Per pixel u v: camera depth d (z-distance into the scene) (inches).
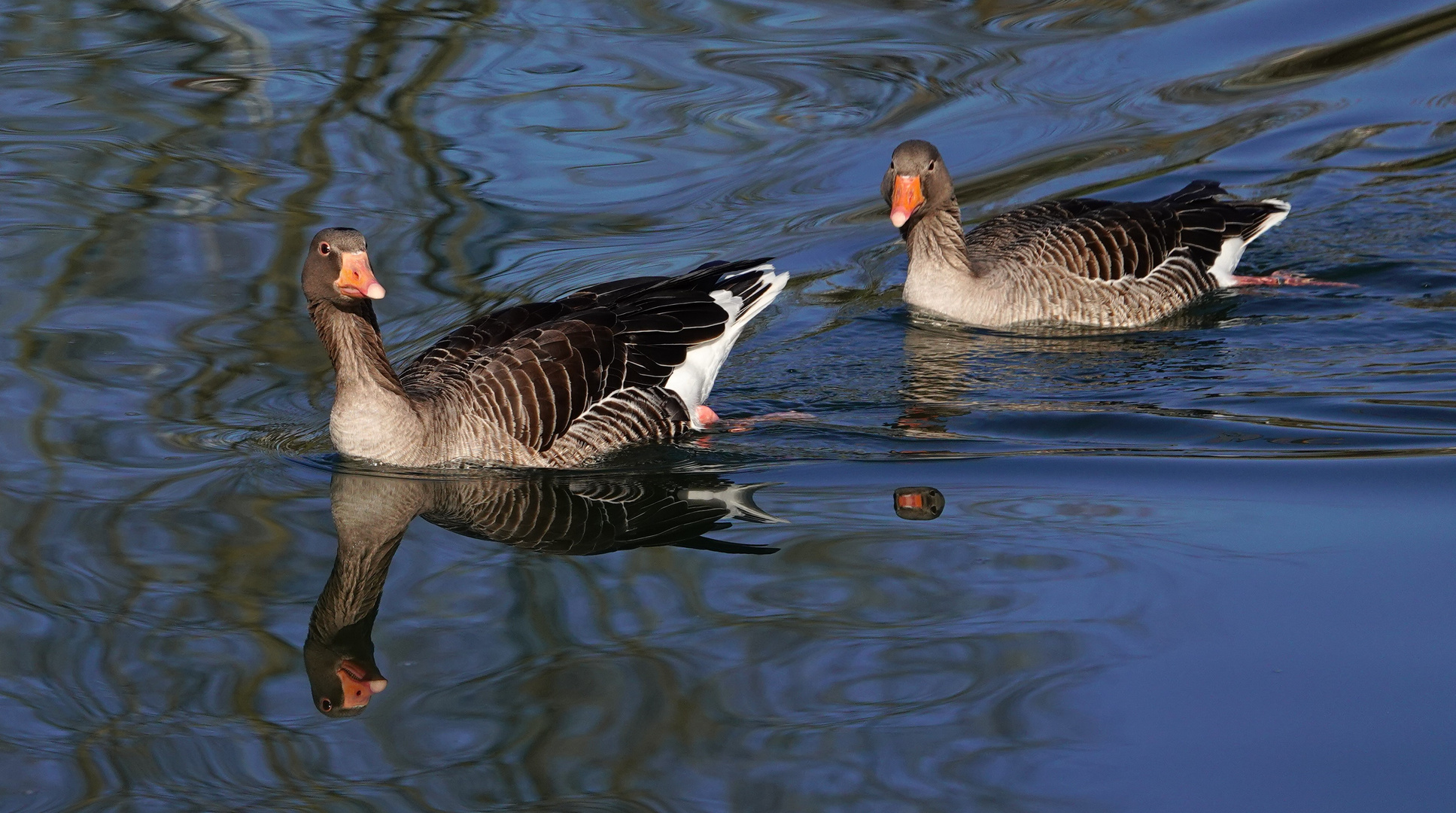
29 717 307.7
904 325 562.3
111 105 687.1
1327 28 778.2
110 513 400.8
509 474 436.5
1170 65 745.0
